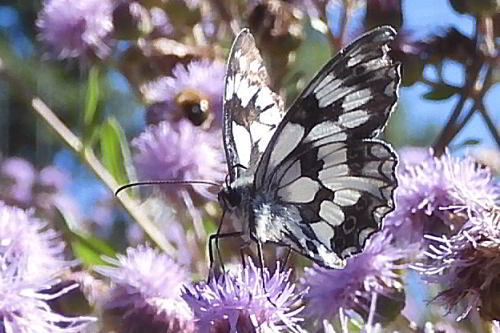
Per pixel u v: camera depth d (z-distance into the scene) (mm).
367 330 239
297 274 262
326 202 249
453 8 278
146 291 255
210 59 295
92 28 298
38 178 401
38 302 241
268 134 252
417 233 254
